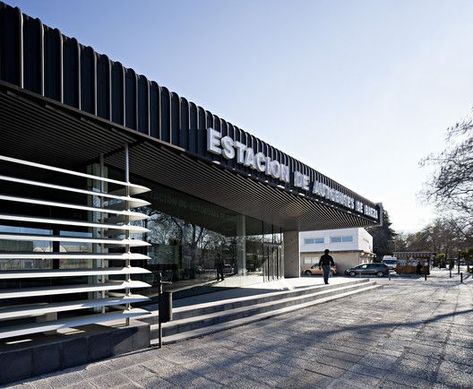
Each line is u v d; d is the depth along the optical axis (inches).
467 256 1755.7
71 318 209.3
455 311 404.2
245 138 358.6
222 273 542.3
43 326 187.2
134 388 169.5
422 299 526.0
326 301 484.1
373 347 245.0
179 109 281.0
